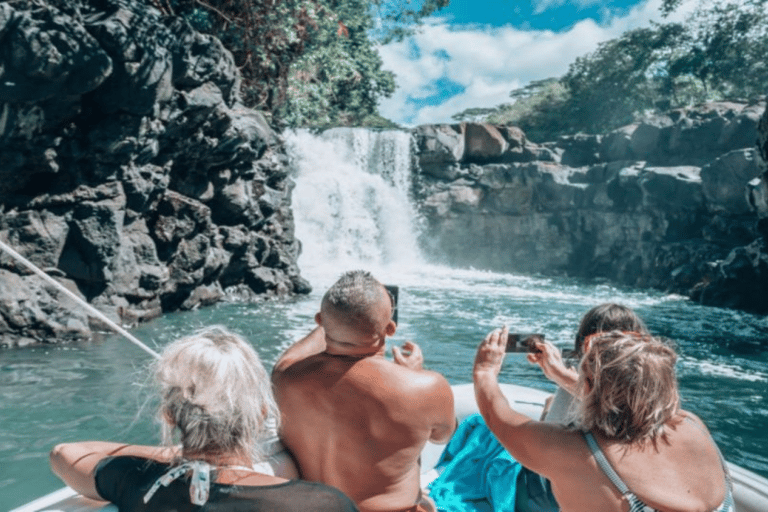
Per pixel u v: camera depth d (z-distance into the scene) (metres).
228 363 1.46
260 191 14.87
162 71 10.34
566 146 31.12
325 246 27.83
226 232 13.99
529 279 26.42
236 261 14.64
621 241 27.70
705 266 20.98
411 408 1.83
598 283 26.34
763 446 6.59
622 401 1.64
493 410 1.90
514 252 30.77
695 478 1.61
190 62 11.34
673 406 1.66
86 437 5.70
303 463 1.94
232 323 11.78
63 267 10.23
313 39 19.77
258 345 10.09
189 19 14.77
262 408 1.52
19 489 4.68
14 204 9.80
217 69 12.30
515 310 15.78
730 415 7.59
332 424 1.85
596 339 1.77
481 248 31.09
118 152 10.40
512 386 4.15
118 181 10.67
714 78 50.62
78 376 7.61
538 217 30.12
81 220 10.25
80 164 10.27
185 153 12.29
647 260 25.97
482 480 2.98
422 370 1.95
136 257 11.37
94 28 9.57
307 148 28.67
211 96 11.98
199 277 13.02
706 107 27.09
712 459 1.66
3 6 8.50
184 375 1.45
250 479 1.45
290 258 16.61
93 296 10.55
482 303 16.98
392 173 30.62
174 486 1.44
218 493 1.41
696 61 49.66
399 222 30.19
